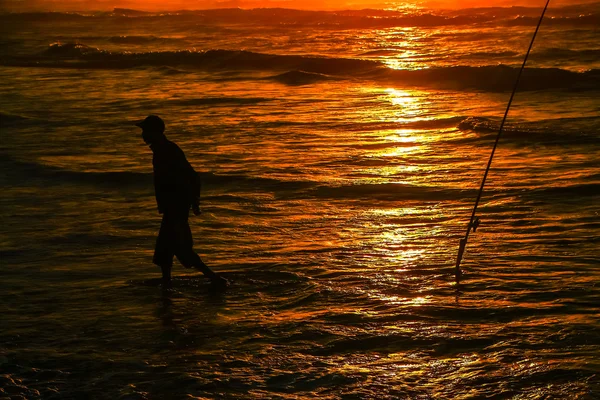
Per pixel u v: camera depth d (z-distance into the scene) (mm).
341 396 5273
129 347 6305
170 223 7758
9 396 5414
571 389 5223
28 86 30453
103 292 7848
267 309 7145
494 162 14414
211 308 7227
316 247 9305
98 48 46875
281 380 5555
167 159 7641
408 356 5914
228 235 10031
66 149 16875
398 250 9062
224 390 5414
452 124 18812
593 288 7438
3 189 13273
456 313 6828
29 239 10094
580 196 11617
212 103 24031
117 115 21875
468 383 5391
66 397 5383
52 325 6891
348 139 17188
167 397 5336
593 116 19734
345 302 7262
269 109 22375
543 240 9328
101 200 12297
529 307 6922
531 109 21625
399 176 13375
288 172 13891
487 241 9344
